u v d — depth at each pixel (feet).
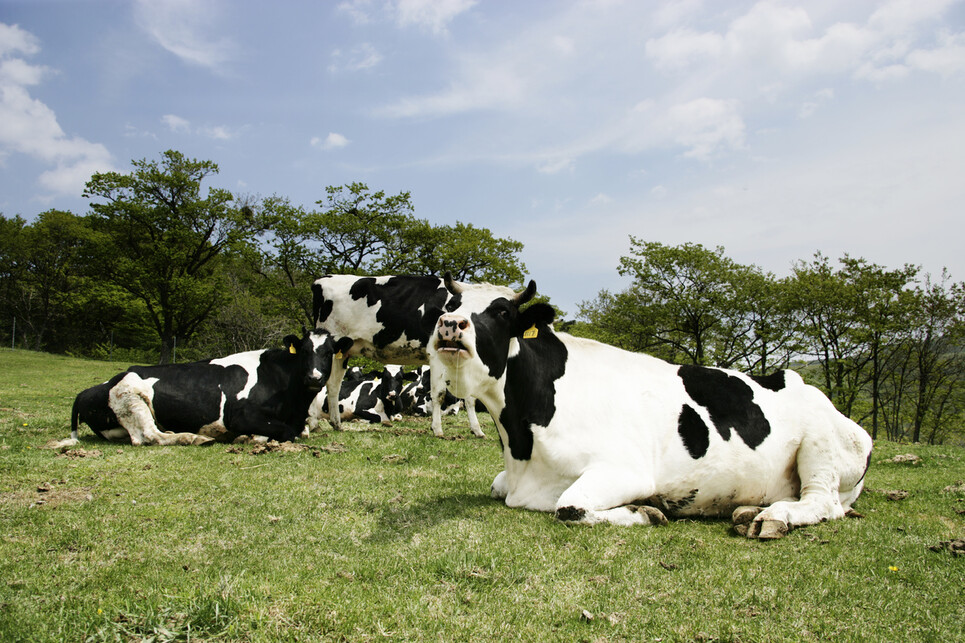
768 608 11.35
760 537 15.55
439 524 16.28
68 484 20.54
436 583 12.15
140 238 149.79
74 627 9.82
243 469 23.63
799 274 100.01
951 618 10.97
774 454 17.99
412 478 22.43
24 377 84.99
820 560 13.87
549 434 17.95
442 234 110.63
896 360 111.45
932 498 20.85
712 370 19.26
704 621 10.69
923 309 102.99
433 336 17.07
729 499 18.02
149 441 29.78
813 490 17.74
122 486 20.45
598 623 10.63
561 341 19.34
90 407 30.32
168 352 146.72
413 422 46.03
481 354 17.08
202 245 149.79
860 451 18.34
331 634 9.84
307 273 121.08
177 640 9.37
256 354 33.27
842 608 11.34
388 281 37.86
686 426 17.92
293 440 32.24
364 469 24.11
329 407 39.22
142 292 146.51
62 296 174.19
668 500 17.92
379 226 110.32
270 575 12.26
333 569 12.78
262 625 9.84
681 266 102.01
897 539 15.51
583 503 16.25
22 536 14.90
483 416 51.03
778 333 99.86
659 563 13.53
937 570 13.26
